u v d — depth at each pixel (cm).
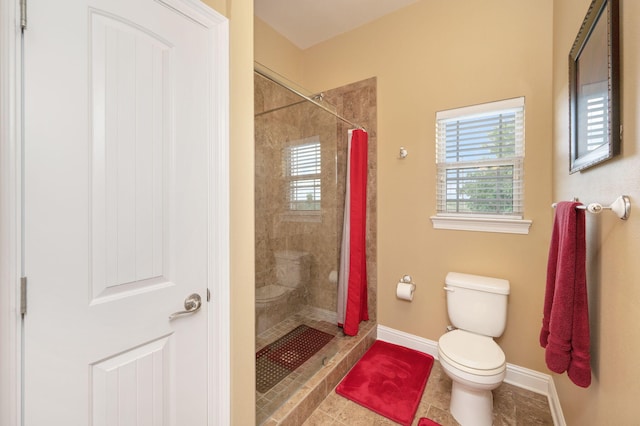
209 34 110
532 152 179
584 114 104
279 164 220
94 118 80
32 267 70
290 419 146
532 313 181
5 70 65
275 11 232
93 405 82
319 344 211
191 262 106
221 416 116
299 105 227
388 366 203
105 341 84
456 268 206
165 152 97
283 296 227
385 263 238
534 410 164
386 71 235
